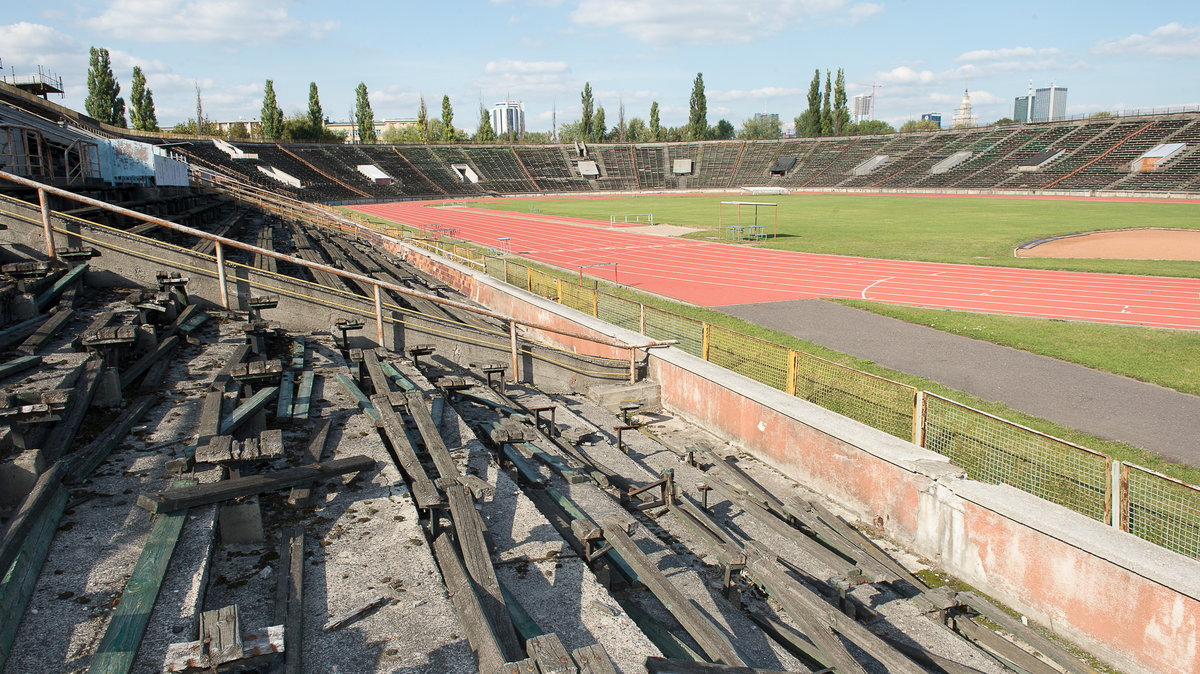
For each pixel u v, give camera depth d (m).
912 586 6.60
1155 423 11.38
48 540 4.50
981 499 6.91
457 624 4.26
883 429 10.90
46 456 5.40
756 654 5.32
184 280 10.40
